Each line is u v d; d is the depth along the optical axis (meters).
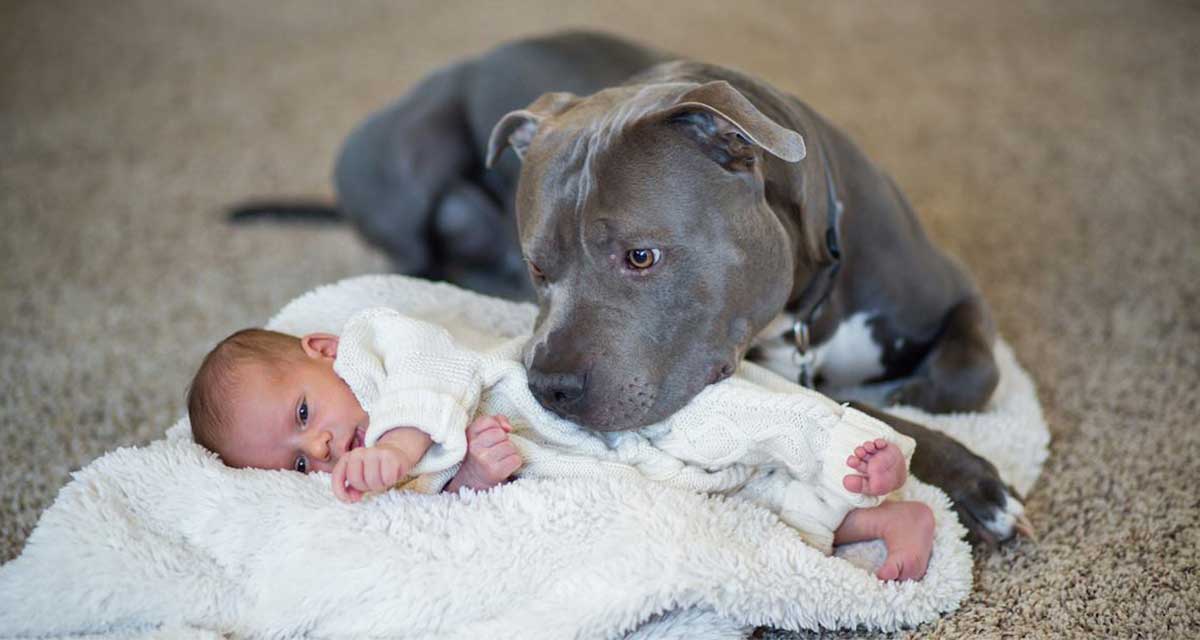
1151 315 2.81
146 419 2.58
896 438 1.78
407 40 4.96
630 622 1.62
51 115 4.34
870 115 4.04
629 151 1.84
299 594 1.69
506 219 3.07
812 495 1.85
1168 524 2.02
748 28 4.88
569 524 1.71
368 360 1.88
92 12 5.36
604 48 2.92
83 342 2.93
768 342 2.18
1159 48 4.46
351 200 3.27
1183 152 3.65
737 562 1.66
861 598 1.72
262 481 1.79
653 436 1.90
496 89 3.00
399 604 1.67
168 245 3.47
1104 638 1.73
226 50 4.93
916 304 2.33
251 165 3.97
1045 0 5.05
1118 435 2.33
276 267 3.35
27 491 2.30
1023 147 3.76
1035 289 2.99
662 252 1.83
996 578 1.90
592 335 1.84
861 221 2.26
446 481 1.83
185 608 1.70
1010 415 2.26
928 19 4.93
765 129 1.73
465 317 2.30
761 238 1.89
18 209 3.67
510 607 1.67
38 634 1.70
